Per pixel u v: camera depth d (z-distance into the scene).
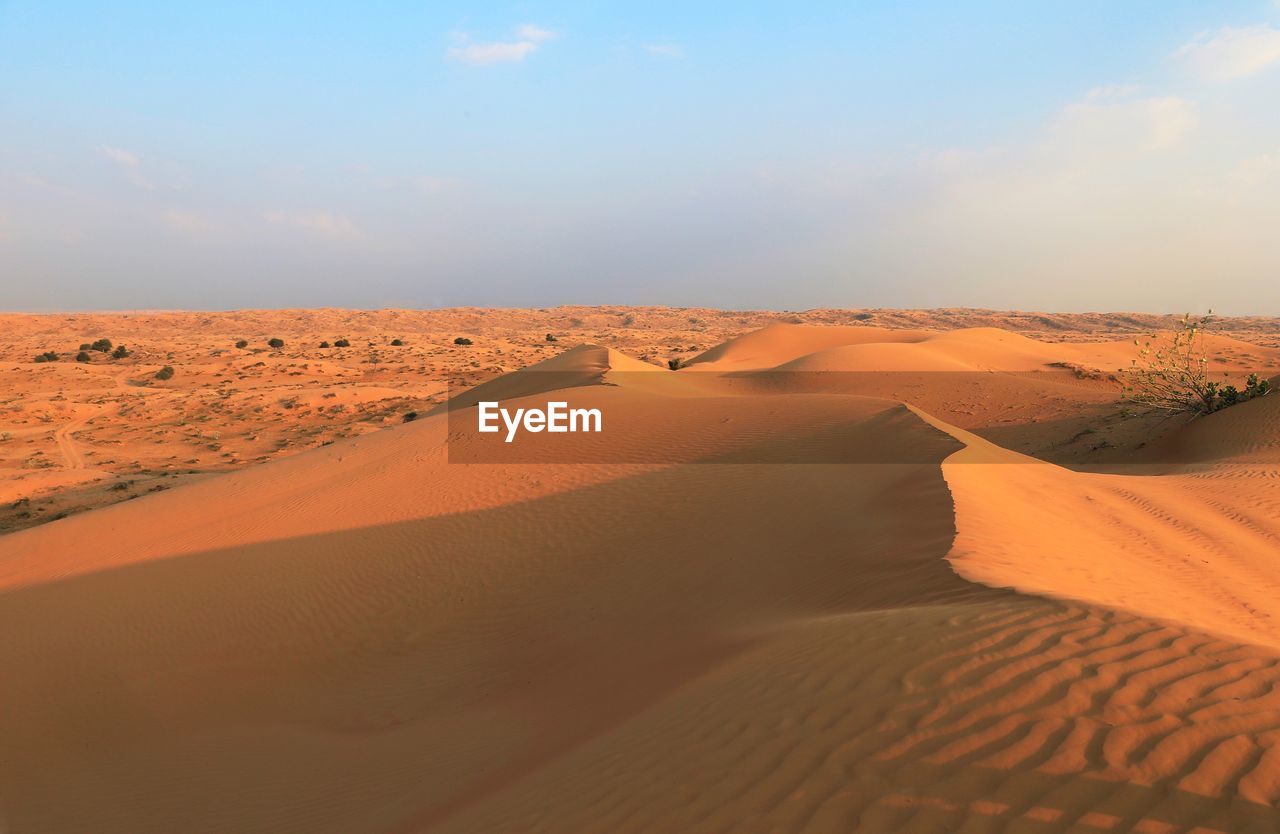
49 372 71.56
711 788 4.48
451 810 5.80
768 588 10.23
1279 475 19.39
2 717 10.87
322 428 49.88
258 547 16.64
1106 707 4.49
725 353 63.78
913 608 7.08
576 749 6.12
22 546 20.09
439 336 129.50
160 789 8.65
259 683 11.49
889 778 4.13
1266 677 4.75
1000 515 11.14
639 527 14.19
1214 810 3.57
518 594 12.66
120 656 12.51
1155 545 12.38
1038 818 3.65
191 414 53.31
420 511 17.11
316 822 6.87
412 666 11.27
